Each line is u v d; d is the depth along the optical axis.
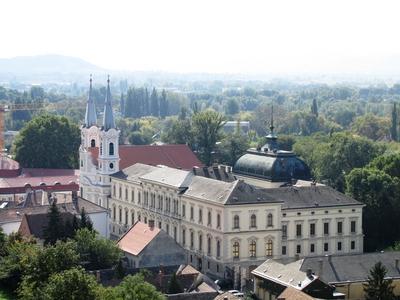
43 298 137.12
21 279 163.00
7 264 170.38
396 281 176.38
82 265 175.62
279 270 176.00
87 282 135.88
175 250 198.50
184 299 157.38
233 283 197.12
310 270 166.25
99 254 183.75
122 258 192.25
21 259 166.75
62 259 155.75
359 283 174.12
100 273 175.00
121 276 174.75
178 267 187.00
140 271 173.88
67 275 135.75
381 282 164.75
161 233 197.62
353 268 177.00
